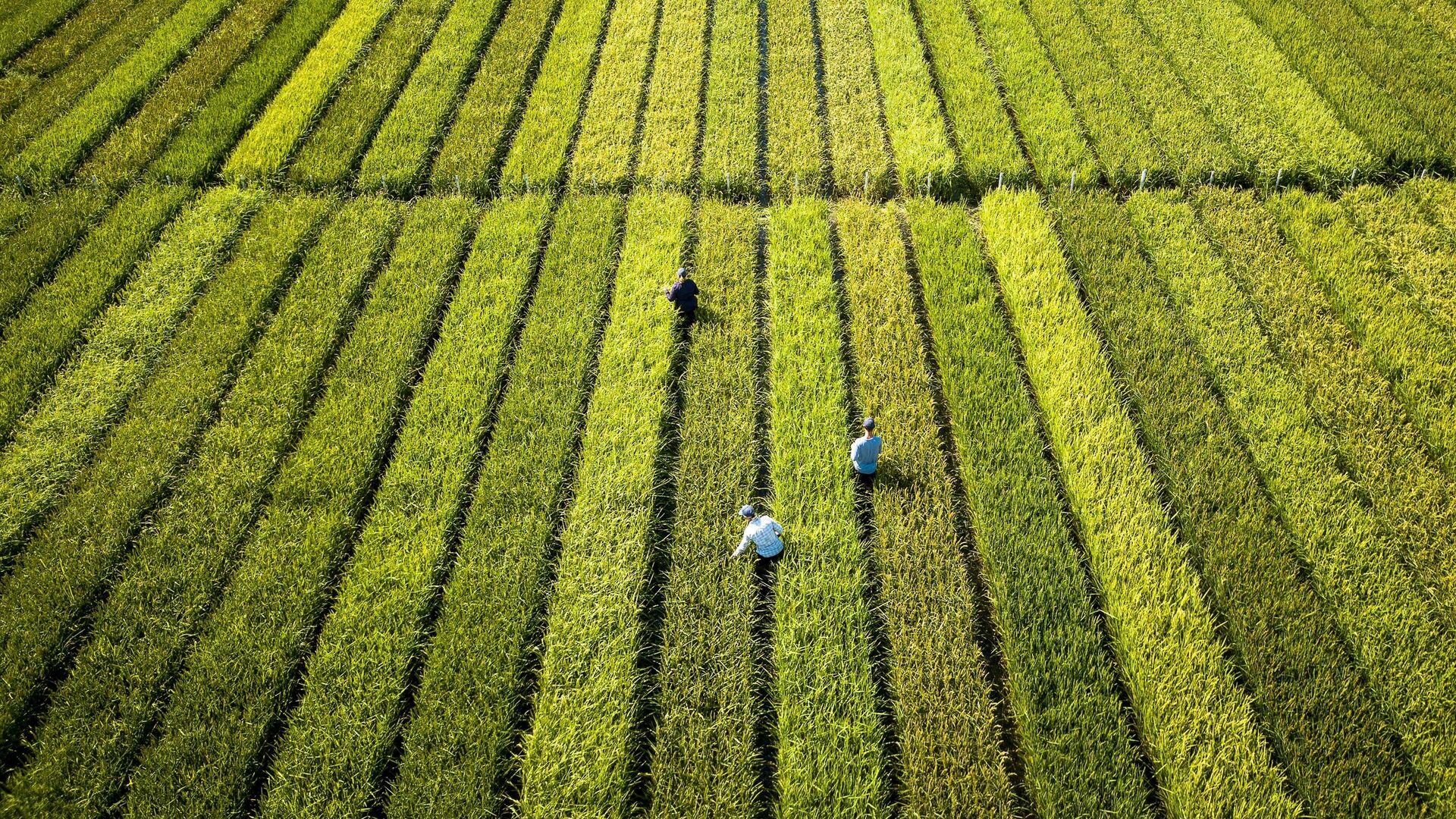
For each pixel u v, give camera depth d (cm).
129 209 1778
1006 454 1295
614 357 1466
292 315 1552
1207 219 1662
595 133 1978
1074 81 2009
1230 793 941
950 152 1845
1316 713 1003
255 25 2300
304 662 1109
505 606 1134
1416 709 995
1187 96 1948
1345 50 2034
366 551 1197
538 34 2266
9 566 1220
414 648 1110
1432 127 1802
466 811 958
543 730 1017
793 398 1395
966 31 2203
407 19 2317
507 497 1261
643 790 1008
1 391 1425
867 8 2331
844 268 1667
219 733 1023
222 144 1931
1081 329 1470
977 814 947
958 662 1074
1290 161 1753
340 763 992
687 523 1235
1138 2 2252
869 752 1003
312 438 1346
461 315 1562
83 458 1351
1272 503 1223
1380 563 1123
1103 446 1293
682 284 1491
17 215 1758
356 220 1752
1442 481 1211
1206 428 1312
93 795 976
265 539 1217
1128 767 977
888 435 1334
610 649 1093
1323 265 1542
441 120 2008
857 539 1205
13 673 1080
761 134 2009
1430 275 1520
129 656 1098
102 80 2134
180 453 1338
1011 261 1605
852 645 1091
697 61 2181
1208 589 1130
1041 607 1111
